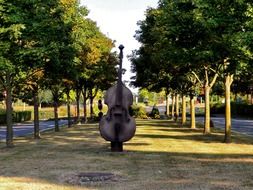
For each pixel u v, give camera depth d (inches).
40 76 1076.5
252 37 734.5
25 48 851.4
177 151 795.4
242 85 2477.9
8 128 930.7
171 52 955.3
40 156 733.9
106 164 627.5
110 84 2197.3
